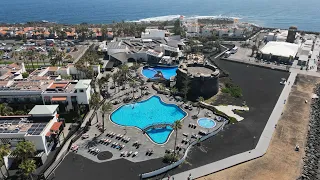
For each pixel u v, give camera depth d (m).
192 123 109.56
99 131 103.94
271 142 98.12
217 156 90.31
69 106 117.69
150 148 93.88
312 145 96.19
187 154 91.38
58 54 179.62
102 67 173.62
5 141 88.00
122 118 115.06
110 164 85.75
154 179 79.50
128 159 88.12
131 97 132.38
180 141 97.69
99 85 139.75
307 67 176.12
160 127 107.12
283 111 120.62
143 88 142.75
